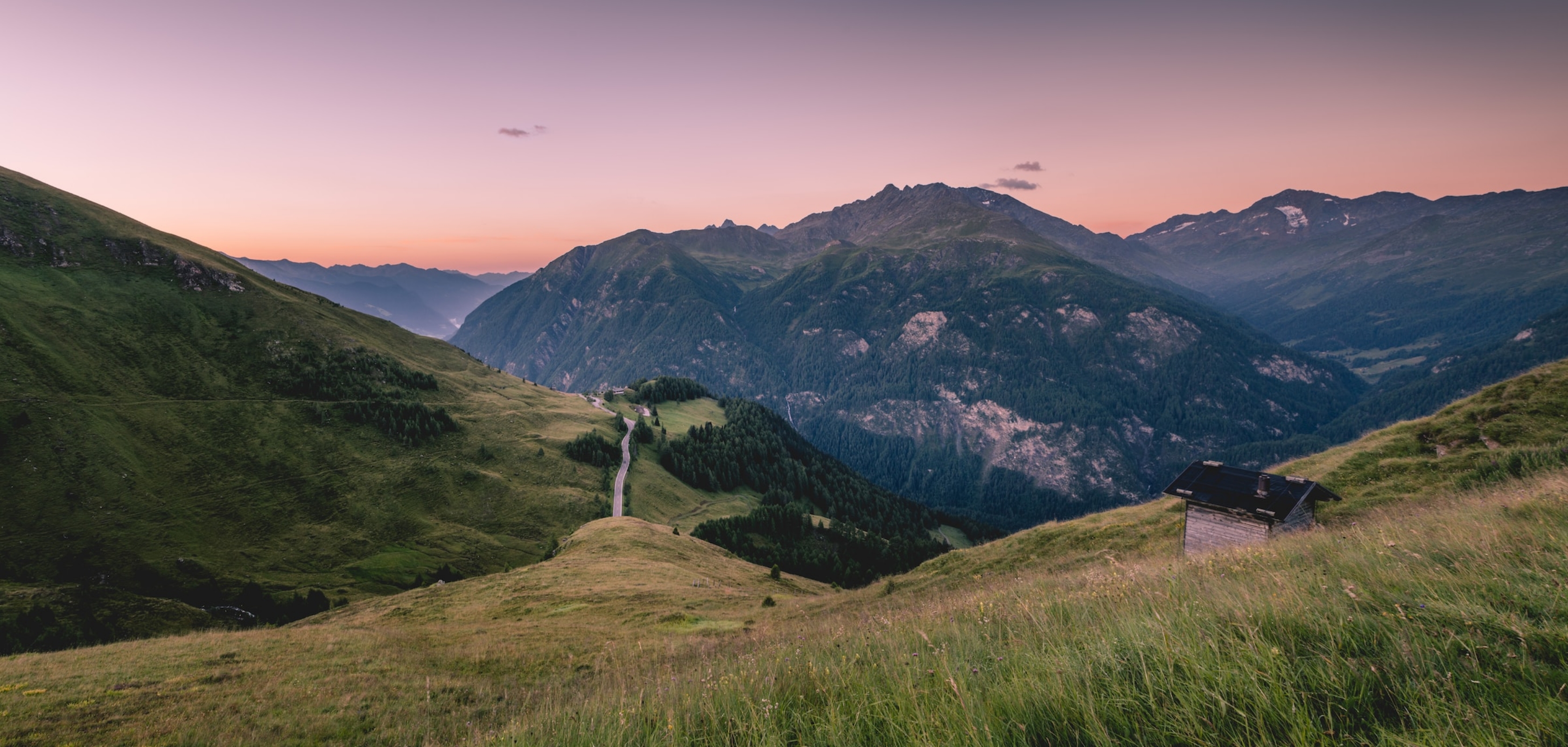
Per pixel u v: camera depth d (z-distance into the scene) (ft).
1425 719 11.07
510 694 61.16
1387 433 102.32
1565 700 10.42
